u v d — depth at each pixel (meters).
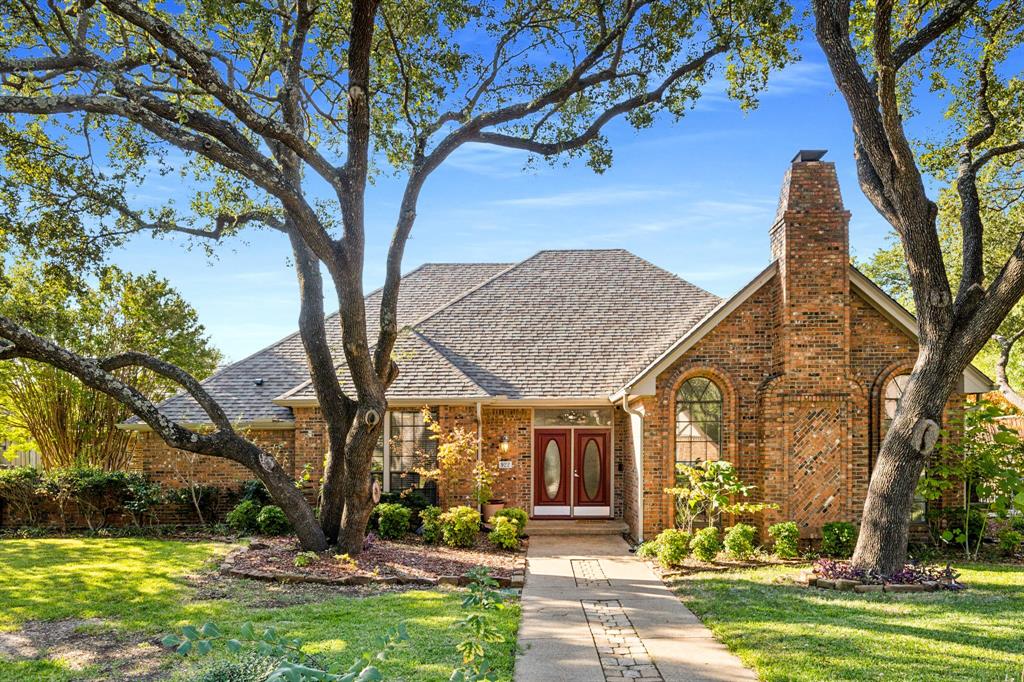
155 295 24.84
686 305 21.23
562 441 19.83
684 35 13.57
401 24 14.59
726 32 13.51
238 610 10.08
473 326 20.86
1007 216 23.69
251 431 18.62
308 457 18.28
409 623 9.34
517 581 12.41
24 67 10.55
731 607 10.78
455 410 18.17
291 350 21.00
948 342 12.72
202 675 6.02
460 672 4.38
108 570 12.69
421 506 17.47
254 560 13.24
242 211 15.21
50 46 12.88
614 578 13.11
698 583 12.66
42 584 11.66
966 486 15.44
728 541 14.73
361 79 12.54
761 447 16.08
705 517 16.41
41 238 14.31
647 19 13.57
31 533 17.02
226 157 11.56
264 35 13.16
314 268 15.16
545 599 11.45
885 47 11.89
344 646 8.20
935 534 16.02
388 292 13.74
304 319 14.90
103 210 14.37
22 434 25.22
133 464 24.81
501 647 8.57
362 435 13.35
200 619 9.59
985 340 12.61
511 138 14.48
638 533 16.45
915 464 12.74
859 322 16.27
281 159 14.65
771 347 16.42
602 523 18.88
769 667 7.91
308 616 9.72
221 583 11.87
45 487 17.28
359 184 12.86
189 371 26.42
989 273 25.25
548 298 21.80
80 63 11.02
